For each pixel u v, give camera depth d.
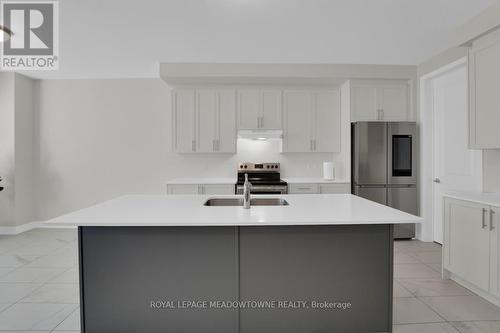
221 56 4.04
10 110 4.73
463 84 3.75
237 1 2.66
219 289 2.12
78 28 3.16
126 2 2.65
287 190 4.50
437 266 3.50
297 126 4.78
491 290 2.54
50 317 2.43
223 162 5.20
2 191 4.79
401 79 4.54
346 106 4.61
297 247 2.14
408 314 2.46
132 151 5.21
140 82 5.18
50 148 5.20
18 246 4.22
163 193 5.22
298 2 2.69
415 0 2.66
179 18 2.96
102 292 2.09
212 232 2.11
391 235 2.17
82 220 1.91
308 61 4.27
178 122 4.72
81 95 5.17
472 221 2.74
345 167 4.68
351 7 2.77
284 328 2.15
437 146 4.26
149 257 2.10
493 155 3.15
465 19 3.01
